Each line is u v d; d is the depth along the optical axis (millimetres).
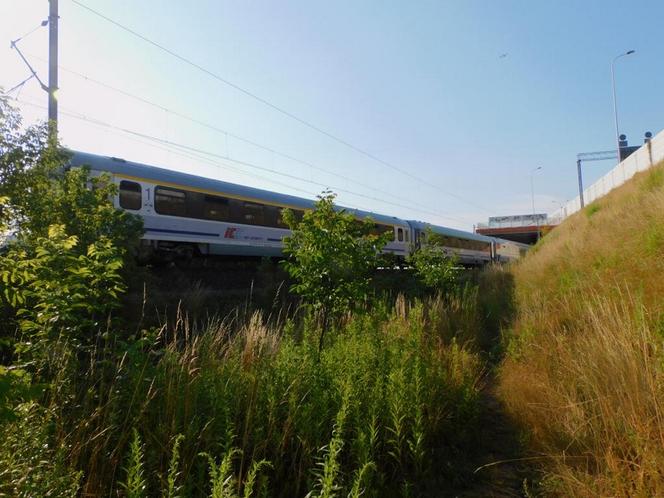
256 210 14992
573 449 3277
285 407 3465
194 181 13125
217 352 4664
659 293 4852
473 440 3926
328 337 5695
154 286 8266
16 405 2408
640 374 3186
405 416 3363
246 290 10695
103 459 2643
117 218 6707
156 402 3236
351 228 5449
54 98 10055
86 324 3510
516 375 5004
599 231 10133
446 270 11367
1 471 2178
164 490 2395
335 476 2490
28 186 5633
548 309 6863
